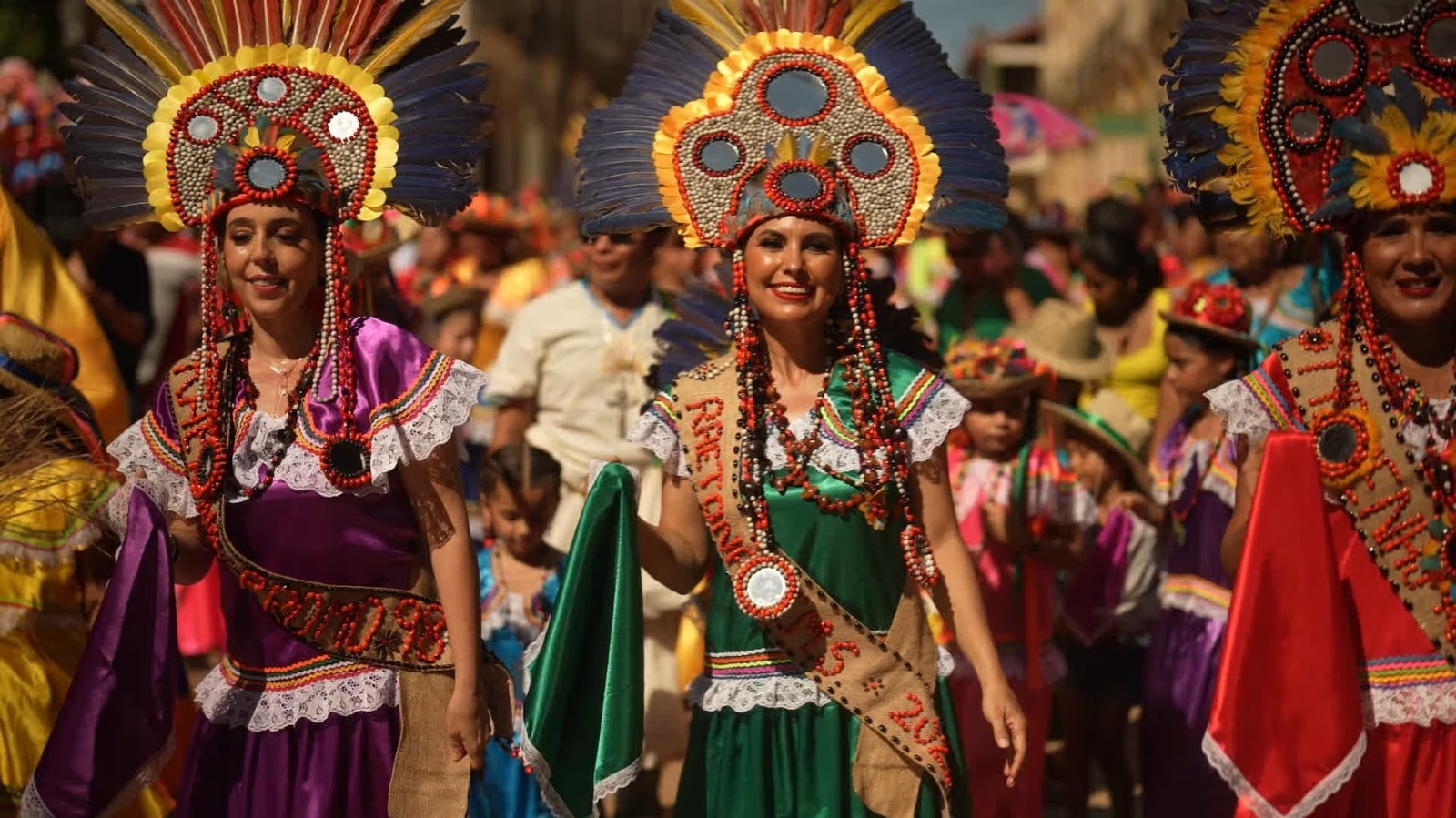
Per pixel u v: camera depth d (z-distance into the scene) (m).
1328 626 7.10
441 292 15.90
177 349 17.47
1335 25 7.36
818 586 7.39
